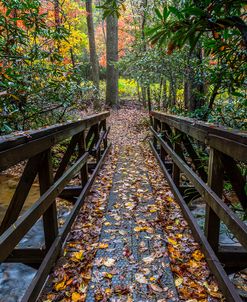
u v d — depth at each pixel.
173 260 2.03
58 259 2.07
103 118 5.54
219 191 1.86
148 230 2.50
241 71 1.85
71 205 3.74
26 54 3.54
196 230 2.22
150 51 6.64
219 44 1.55
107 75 13.27
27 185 1.71
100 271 1.92
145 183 3.89
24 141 1.46
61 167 2.77
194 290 1.71
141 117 11.25
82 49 17.17
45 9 5.22
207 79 3.86
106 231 2.51
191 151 2.98
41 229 3.16
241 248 1.99
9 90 2.85
